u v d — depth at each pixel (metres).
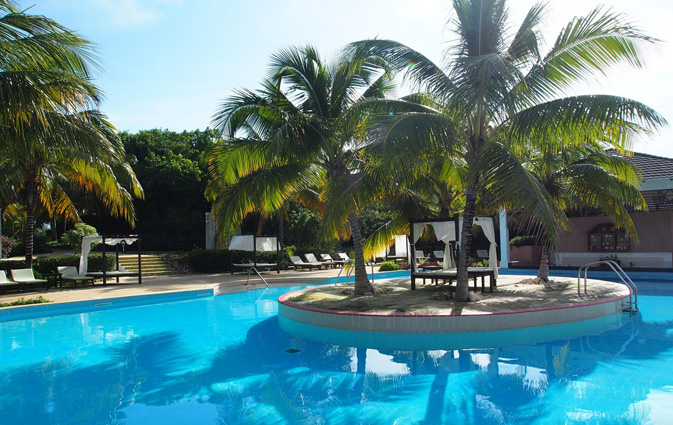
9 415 5.46
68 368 7.37
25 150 10.23
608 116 8.08
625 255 20.81
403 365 7.18
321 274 21.59
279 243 23.97
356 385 6.30
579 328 9.59
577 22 8.74
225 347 8.66
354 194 10.74
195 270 22.94
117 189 17.02
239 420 5.21
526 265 21.83
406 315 8.99
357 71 11.73
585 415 5.08
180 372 7.09
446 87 9.26
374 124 8.99
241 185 11.42
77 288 16.25
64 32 9.61
